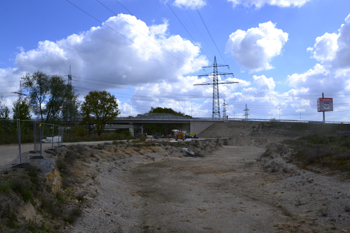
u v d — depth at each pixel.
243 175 24.66
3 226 7.21
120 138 56.94
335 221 11.03
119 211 13.75
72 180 15.66
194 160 38.66
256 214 13.41
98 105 66.19
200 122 104.62
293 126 99.38
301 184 17.38
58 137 23.19
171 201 16.55
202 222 12.39
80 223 10.50
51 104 56.50
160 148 43.41
